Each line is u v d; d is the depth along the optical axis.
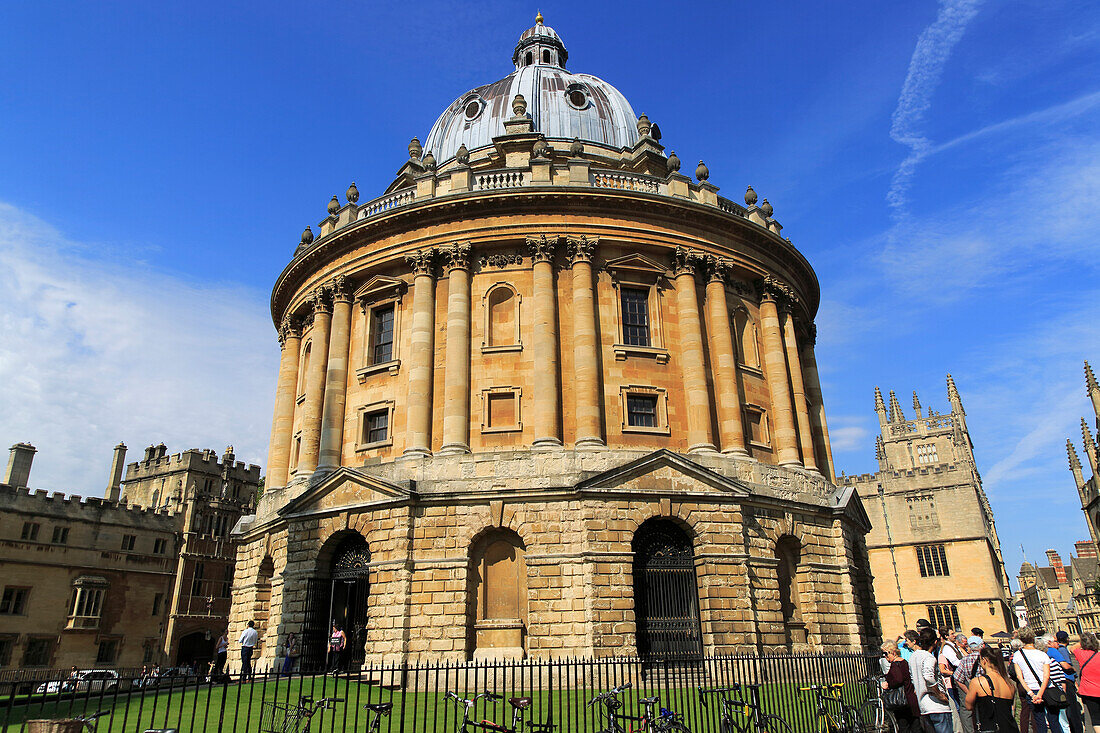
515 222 34.25
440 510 29.62
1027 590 127.69
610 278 34.31
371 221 35.53
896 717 15.59
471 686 26.72
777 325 37.44
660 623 28.61
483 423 31.81
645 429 32.19
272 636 32.47
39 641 62.81
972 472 87.31
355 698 23.28
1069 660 16.78
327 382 35.62
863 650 32.44
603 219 34.56
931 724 13.90
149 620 70.81
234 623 37.97
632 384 32.72
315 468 35.41
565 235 34.00
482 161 43.41
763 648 28.98
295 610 30.78
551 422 31.06
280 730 16.61
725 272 36.25
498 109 47.41
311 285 38.94
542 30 57.59
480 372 32.62
